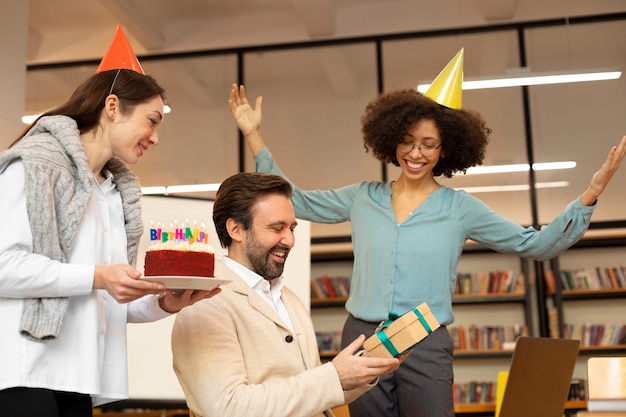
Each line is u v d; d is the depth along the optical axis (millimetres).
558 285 6379
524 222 6082
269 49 6570
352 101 6402
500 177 6188
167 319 3367
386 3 6484
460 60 2275
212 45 6625
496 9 6113
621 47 6129
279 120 6453
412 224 2119
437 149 2186
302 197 2367
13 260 1273
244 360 1515
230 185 1637
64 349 1352
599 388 2326
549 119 6145
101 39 6664
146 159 6449
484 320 6676
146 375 3297
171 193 6355
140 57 6672
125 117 1501
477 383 6387
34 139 1388
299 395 1413
